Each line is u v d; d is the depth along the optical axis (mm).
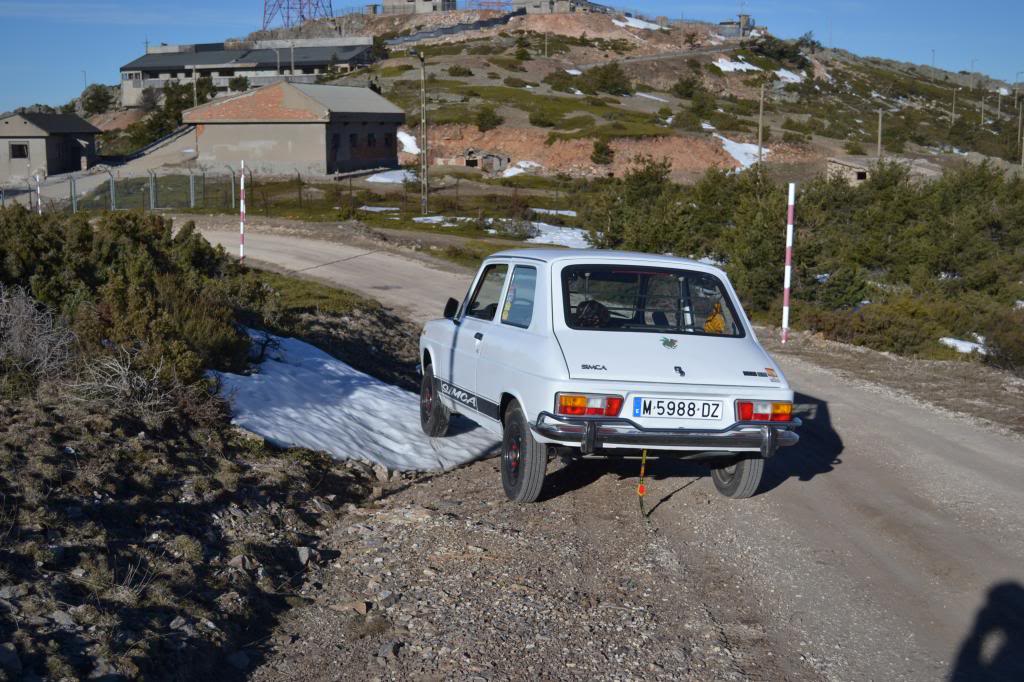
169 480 6281
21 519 4965
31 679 3664
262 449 7574
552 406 6191
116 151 93688
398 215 45625
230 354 9461
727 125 106188
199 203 48812
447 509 6832
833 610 5109
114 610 4371
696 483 7730
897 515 6879
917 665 4438
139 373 7555
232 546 5512
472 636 4641
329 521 6547
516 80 122500
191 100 101500
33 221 9992
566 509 6863
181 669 4105
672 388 6262
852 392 11984
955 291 26922
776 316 20125
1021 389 12203
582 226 44562
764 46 180000
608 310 6773
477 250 32375
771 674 4320
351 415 9312
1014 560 5934
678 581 5473
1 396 6773
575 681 4195
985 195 34656
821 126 121562
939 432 9789
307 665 4344
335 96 71000
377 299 21594
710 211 34844
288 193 54344
